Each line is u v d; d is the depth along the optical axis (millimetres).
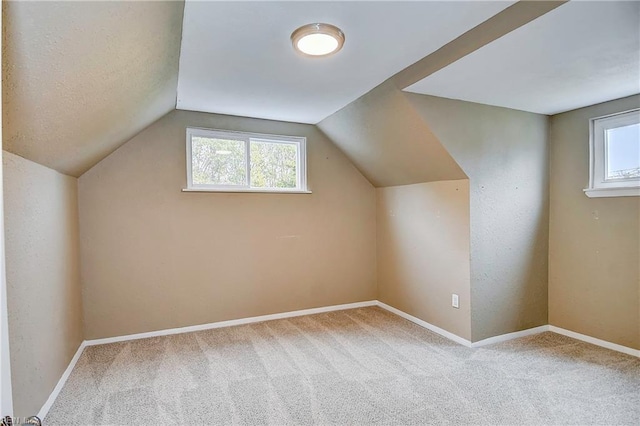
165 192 3266
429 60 2240
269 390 2262
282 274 3768
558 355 2742
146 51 1766
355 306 4145
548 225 3293
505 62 2072
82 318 2980
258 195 3645
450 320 3143
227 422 1940
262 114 3475
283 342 3059
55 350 2221
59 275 2354
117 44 1491
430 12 1741
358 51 2156
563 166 3166
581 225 3035
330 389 2270
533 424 1896
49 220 2166
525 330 3195
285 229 3777
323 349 2902
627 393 2184
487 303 3012
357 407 2070
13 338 1634
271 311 3721
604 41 1823
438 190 3262
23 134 1548
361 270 4176
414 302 3602
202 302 3420
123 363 2654
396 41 2039
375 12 1733
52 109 1544
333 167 4000
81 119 1883
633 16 1598
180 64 2305
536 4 1609
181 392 2242
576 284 3084
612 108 2803
